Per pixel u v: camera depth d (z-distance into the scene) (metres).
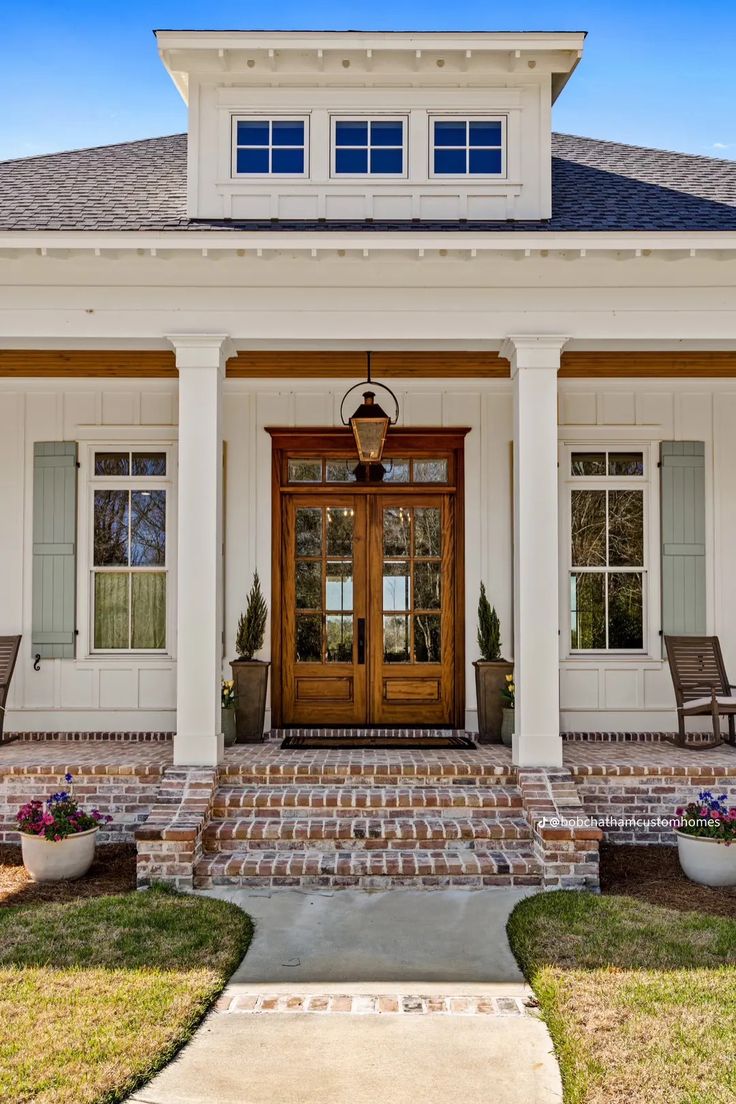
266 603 8.70
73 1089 3.35
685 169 8.58
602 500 8.83
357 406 8.81
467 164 7.32
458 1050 3.77
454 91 7.25
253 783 6.72
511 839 6.19
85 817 6.12
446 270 6.71
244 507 8.73
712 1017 3.92
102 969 4.44
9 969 4.44
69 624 8.60
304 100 7.26
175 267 6.70
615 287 6.74
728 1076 3.44
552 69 7.20
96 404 8.76
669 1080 3.42
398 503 8.91
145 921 5.11
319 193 7.19
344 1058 3.70
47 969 4.43
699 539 8.72
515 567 6.91
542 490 6.73
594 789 6.86
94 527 8.81
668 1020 3.90
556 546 6.71
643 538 8.80
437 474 8.95
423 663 8.85
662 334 6.73
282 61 7.18
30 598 8.67
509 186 7.14
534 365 6.75
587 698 8.59
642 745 8.05
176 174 8.30
